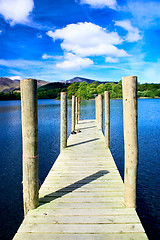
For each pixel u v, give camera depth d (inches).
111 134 612.1
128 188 112.6
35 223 99.3
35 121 108.9
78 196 128.2
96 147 267.4
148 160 383.9
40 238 88.7
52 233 92.0
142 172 329.4
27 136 107.5
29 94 105.3
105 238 88.8
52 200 123.0
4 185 303.1
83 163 200.4
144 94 3336.6
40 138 591.8
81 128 446.0
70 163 200.7
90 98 3368.6
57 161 207.5
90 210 110.8
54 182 152.5
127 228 95.3
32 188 110.7
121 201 120.8
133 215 105.7
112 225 97.5
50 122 898.1
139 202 242.8
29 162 109.0
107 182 151.6
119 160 393.4
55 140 567.2
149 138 550.3
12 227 208.7
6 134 661.3
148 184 287.7
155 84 3654.0
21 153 457.1
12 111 1569.9
